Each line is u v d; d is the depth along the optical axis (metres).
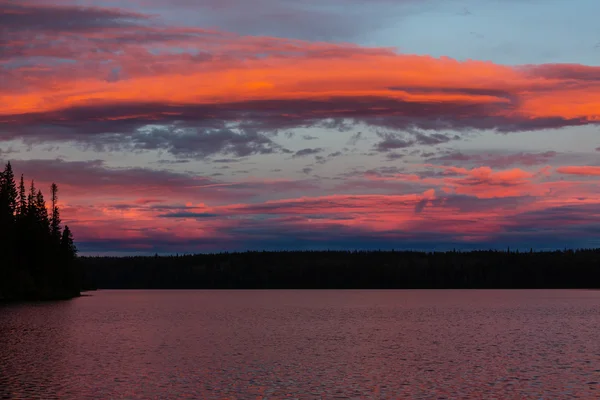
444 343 67.00
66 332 75.12
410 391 39.69
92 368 47.19
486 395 38.62
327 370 47.41
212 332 78.94
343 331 81.88
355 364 50.53
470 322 99.81
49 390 39.00
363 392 39.28
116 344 63.38
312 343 66.25
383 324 95.12
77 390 39.06
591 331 83.19
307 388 40.38
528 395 38.69
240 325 91.44
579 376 45.31
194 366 48.72
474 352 59.03
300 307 152.88
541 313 125.12
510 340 70.75
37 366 47.94
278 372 46.28
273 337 72.88
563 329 86.31
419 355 56.53
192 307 148.88
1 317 97.44
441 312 129.25
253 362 51.19
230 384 41.47
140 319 101.31
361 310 138.12
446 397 38.00
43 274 162.38
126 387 40.09
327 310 137.75
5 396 37.28
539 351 60.06
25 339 66.62
